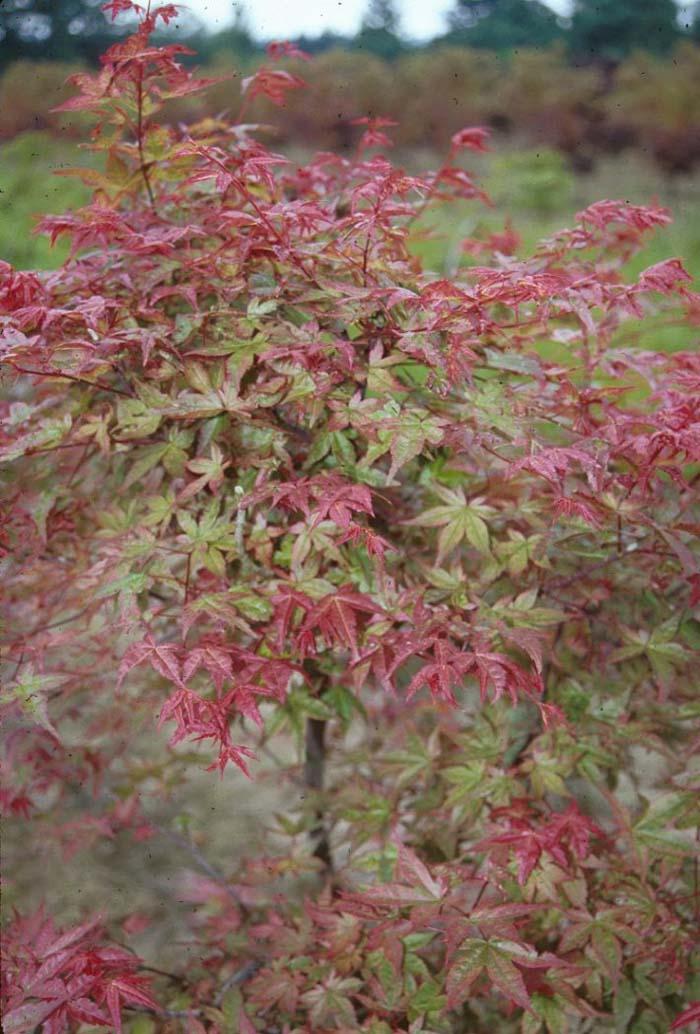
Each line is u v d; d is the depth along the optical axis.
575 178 4.71
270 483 1.05
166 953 1.44
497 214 3.36
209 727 0.96
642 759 1.46
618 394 1.15
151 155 1.13
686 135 4.86
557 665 1.18
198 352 1.05
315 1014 1.11
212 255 1.07
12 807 1.36
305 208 1.05
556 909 1.06
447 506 1.08
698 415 1.03
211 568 1.05
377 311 1.08
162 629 1.25
